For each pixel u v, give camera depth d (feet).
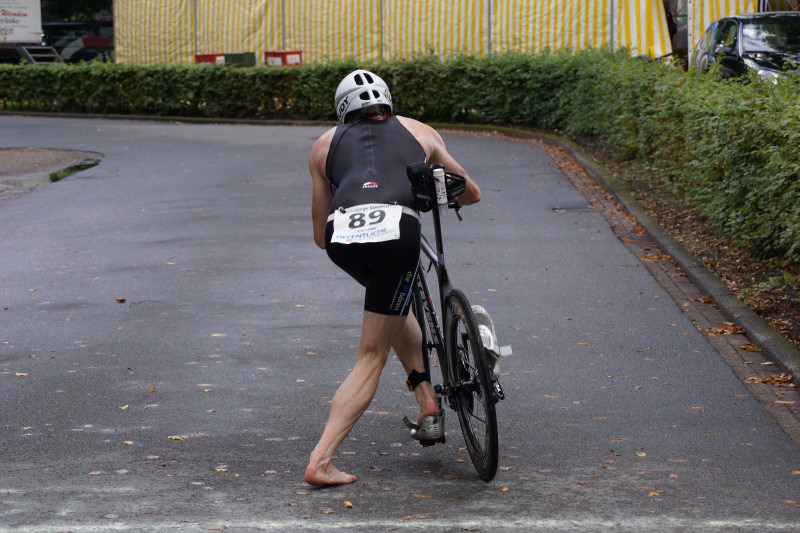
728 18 57.62
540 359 20.45
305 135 74.33
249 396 18.16
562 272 28.55
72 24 130.72
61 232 36.68
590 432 16.06
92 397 18.16
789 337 21.04
